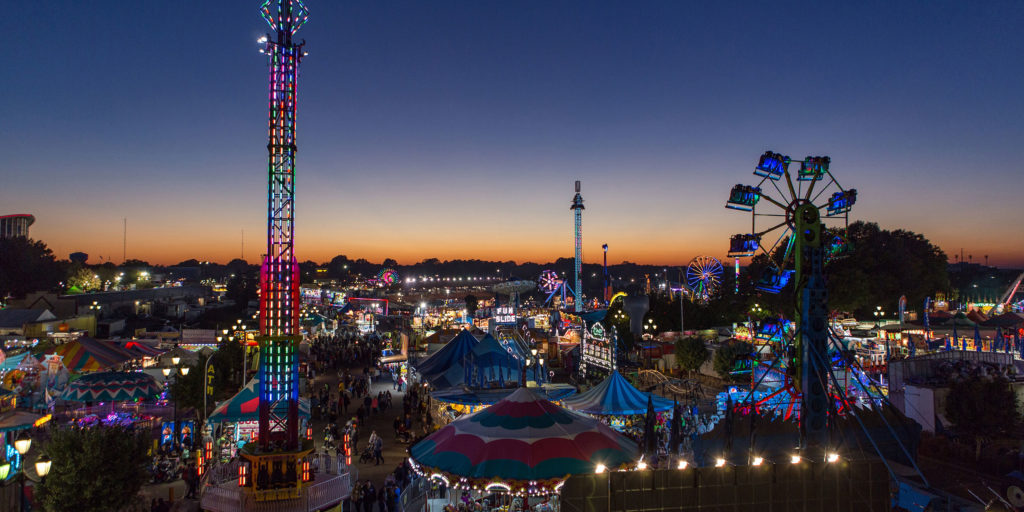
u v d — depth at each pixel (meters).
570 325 58.16
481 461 15.32
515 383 30.11
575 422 17.02
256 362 41.75
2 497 14.42
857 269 64.44
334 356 57.31
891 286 65.94
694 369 45.41
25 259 88.12
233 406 25.06
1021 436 25.81
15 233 118.38
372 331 80.69
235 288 141.75
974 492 20.27
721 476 10.69
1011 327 45.25
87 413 28.84
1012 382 27.12
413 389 38.50
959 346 42.84
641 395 25.75
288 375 17.19
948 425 26.20
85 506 15.80
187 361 36.50
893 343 46.47
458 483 15.08
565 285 111.62
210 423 24.55
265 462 16.67
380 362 47.75
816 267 16.33
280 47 17.70
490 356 31.19
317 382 47.56
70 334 49.34
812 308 16.16
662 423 23.77
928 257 73.44
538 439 15.80
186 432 26.98
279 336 17.05
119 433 16.88
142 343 45.00
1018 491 14.13
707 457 15.66
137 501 17.88
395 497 20.31
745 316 65.69
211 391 29.78
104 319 76.00
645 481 10.47
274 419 17.11
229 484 17.59
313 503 16.86
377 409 36.66
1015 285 64.25
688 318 64.75
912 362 28.59
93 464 15.91
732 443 16.00
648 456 16.39
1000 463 22.69
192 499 21.28
